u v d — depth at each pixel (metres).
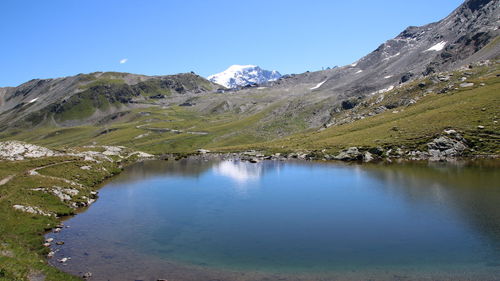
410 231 43.00
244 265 35.53
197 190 75.44
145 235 45.31
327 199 61.66
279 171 99.50
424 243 39.06
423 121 121.56
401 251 37.31
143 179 94.25
